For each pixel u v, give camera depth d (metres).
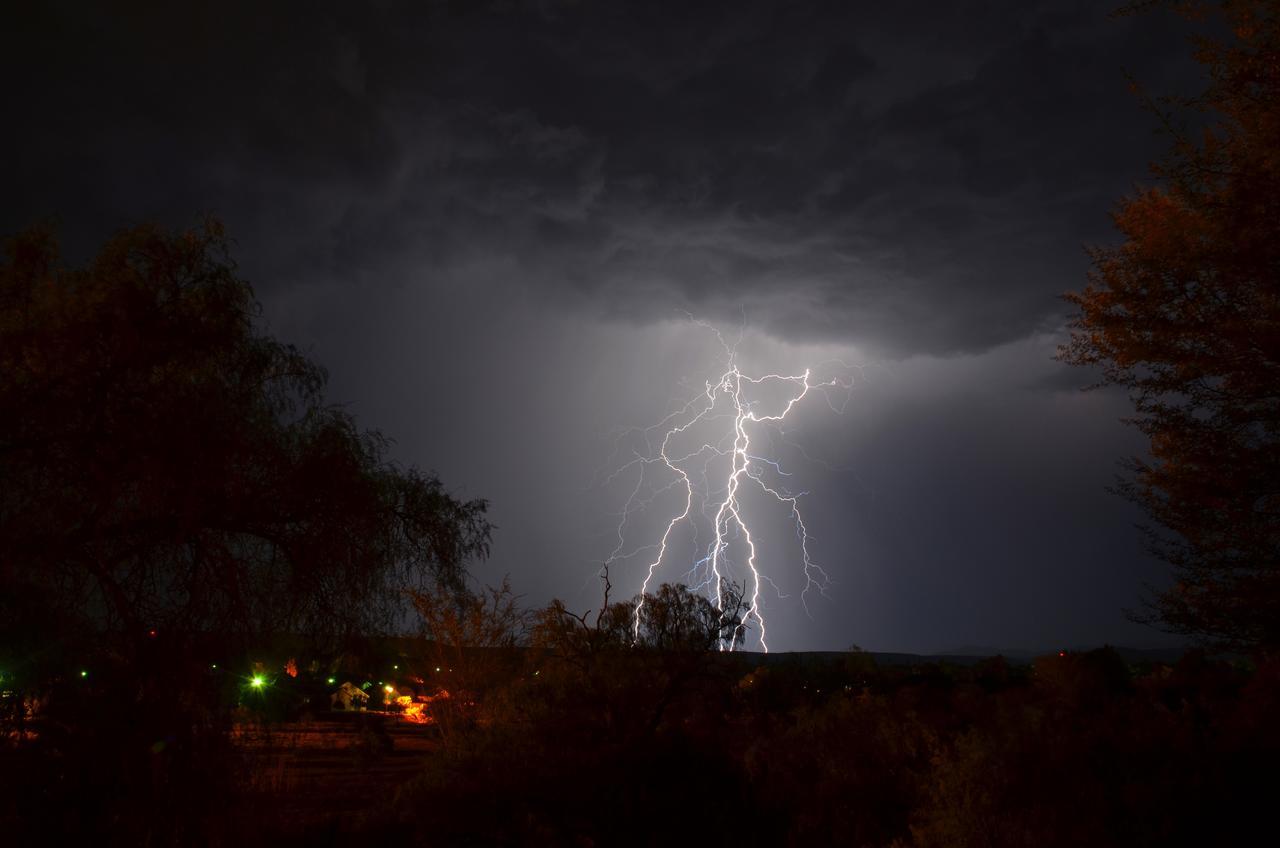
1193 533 8.73
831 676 25.72
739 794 9.16
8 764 5.34
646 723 10.70
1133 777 7.04
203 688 6.29
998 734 7.98
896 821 8.18
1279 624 8.38
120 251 7.22
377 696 25.95
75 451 6.24
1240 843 6.01
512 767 9.22
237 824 6.21
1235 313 8.38
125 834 5.48
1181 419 8.76
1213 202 8.16
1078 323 9.62
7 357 6.27
